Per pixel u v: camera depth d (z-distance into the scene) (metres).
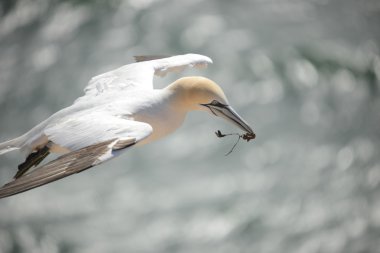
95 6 29.33
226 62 24.73
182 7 28.22
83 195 20.62
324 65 24.89
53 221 19.89
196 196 19.88
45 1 30.75
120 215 19.62
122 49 26.62
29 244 19.30
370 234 18.02
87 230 19.33
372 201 19.02
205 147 21.44
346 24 27.56
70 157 7.25
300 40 25.98
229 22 27.11
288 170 20.36
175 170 20.88
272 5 28.61
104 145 7.38
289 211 19.02
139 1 28.92
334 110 22.84
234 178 20.28
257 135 21.77
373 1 29.50
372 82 24.44
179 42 26.22
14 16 30.75
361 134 21.48
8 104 25.89
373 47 25.98
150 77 9.77
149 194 20.17
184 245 18.34
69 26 28.89
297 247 17.92
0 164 22.61
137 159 21.53
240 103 23.25
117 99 9.09
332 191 19.52
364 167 20.14
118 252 18.34
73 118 8.29
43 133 8.58
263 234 18.38
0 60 28.45
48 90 25.89
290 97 23.47
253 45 25.56
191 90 9.44
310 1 29.14
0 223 20.09
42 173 7.00
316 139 21.47
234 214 19.06
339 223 18.50
